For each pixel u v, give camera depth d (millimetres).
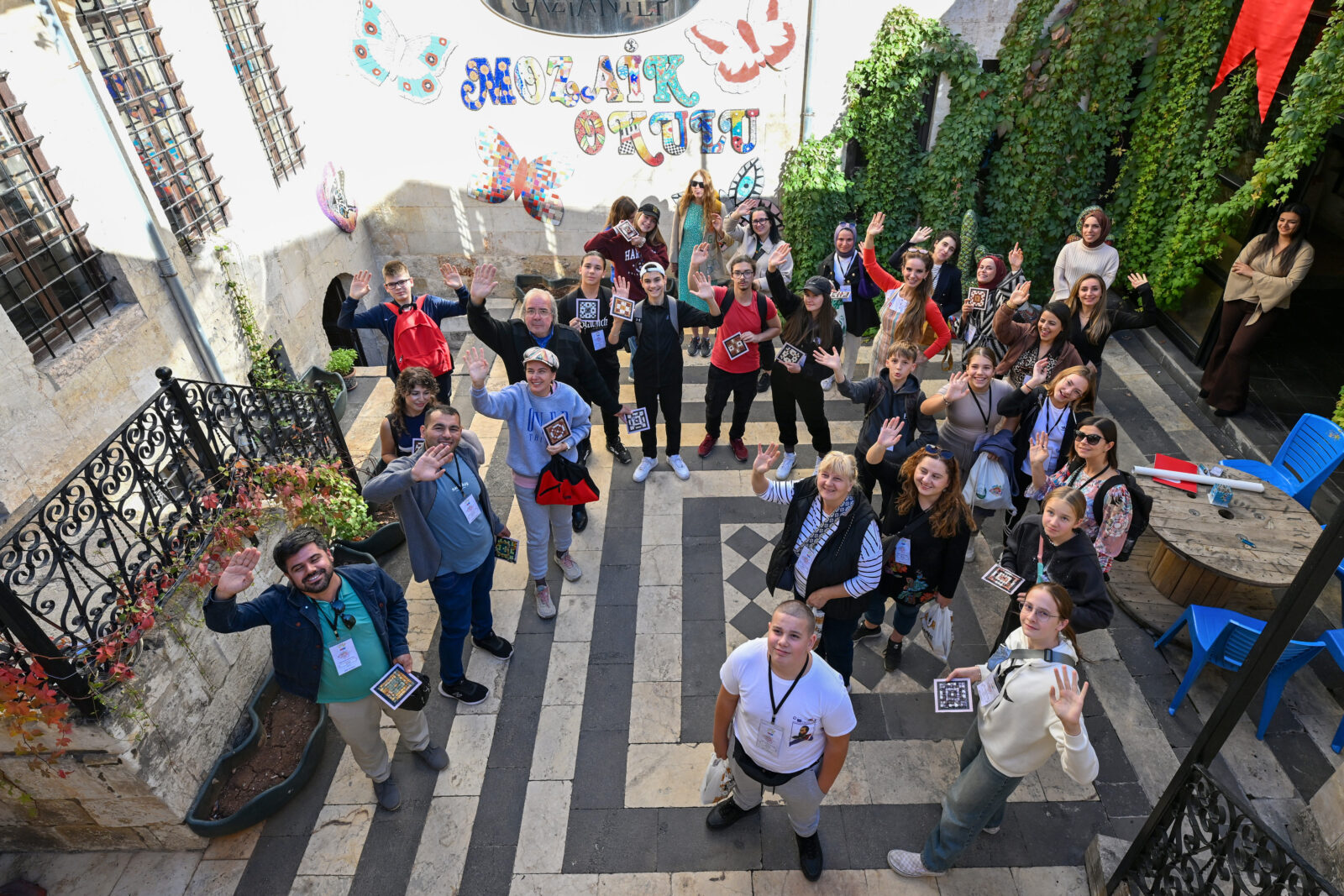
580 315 6492
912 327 6414
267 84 8047
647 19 8773
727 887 3992
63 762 3822
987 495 5188
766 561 6027
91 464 3824
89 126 5559
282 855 4219
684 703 4953
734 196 9859
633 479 6910
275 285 7922
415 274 10398
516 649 5332
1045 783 4449
